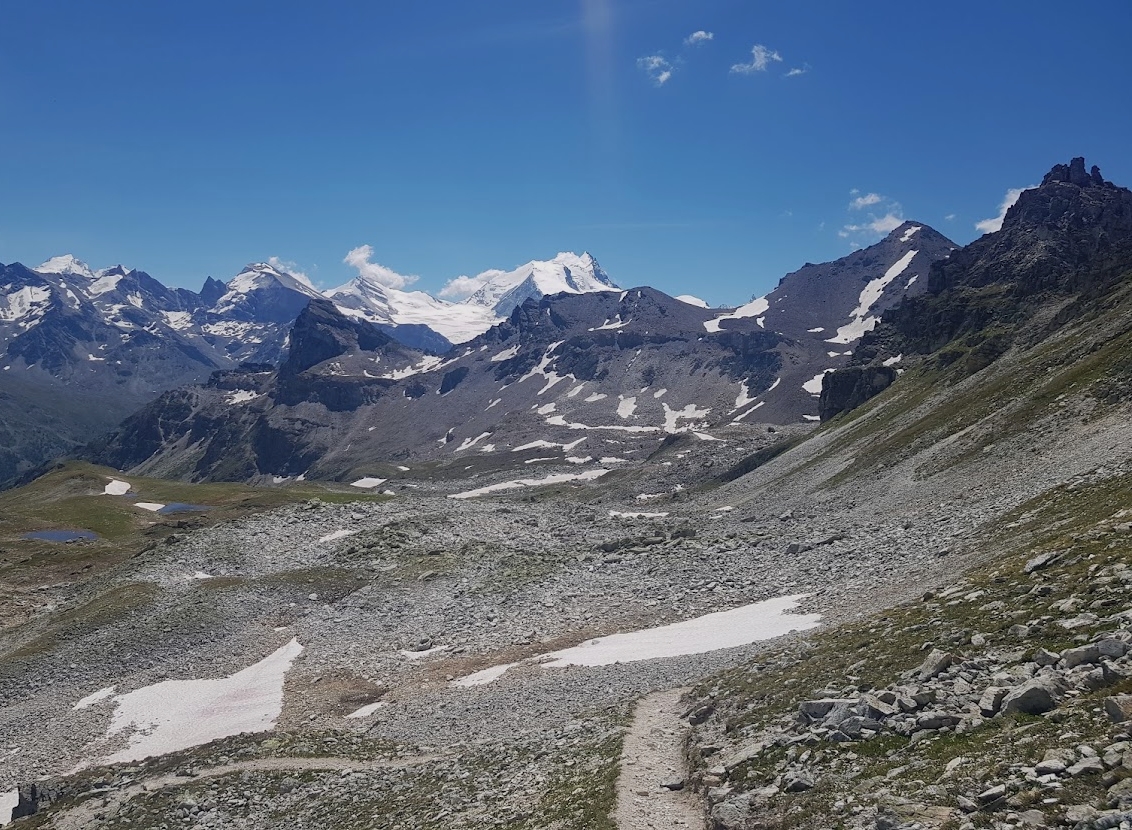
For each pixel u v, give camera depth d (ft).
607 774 102.89
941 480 305.53
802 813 72.43
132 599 276.62
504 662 206.18
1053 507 182.50
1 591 366.02
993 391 379.55
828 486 406.41
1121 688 67.92
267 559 327.88
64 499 570.87
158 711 208.64
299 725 187.62
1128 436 223.30
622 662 181.88
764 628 184.85
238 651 244.01
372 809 126.41
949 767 69.26
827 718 90.07
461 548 317.63
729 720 110.22
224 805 142.31
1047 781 59.93
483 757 136.46
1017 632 95.09
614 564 284.00
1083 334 377.50
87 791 163.22
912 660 102.42
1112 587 96.02
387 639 242.17
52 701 220.43
